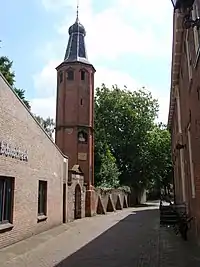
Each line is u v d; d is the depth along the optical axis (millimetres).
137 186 51938
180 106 18766
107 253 11484
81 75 31797
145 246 12852
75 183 25250
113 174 42094
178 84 19109
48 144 18281
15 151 13398
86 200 28719
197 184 11766
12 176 13016
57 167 20281
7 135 12633
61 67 31984
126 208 42188
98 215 30156
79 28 34000
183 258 10266
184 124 16250
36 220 15914
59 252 11680
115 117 51469
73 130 30547
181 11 6957
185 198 17609
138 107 52500
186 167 16188
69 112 30922
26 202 14562
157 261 10000
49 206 18266
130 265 9555
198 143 11094
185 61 14242
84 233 17094
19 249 12031
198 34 9961
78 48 33094
